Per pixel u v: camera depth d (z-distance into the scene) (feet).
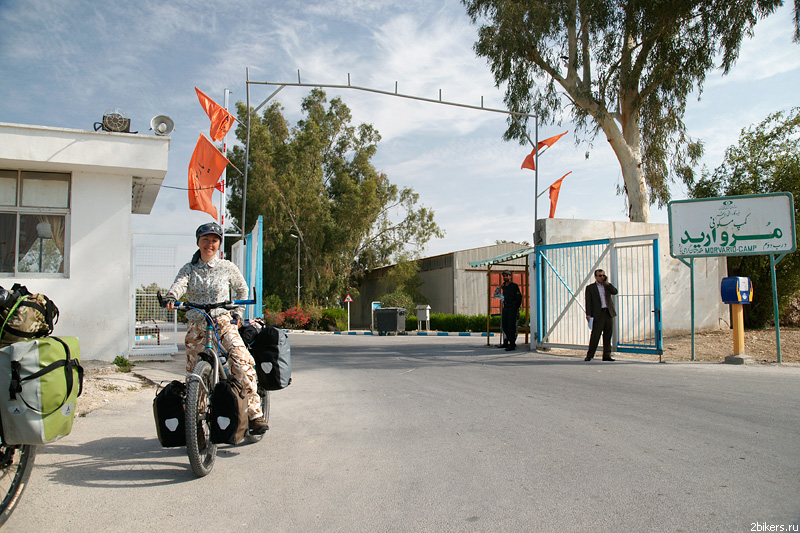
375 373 32.65
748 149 58.44
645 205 59.72
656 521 10.44
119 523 11.04
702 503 11.24
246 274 46.78
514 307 46.60
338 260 163.63
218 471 14.24
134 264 41.11
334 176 172.86
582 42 61.98
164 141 36.86
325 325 143.95
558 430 17.38
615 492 11.98
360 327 186.80
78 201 36.50
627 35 57.72
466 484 12.80
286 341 17.16
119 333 36.96
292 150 157.58
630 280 46.52
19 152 33.78
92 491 12.82
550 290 45.55
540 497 11.85
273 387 16.81
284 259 157.17
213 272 15.40
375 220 169.99
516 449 15.44
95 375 30.45
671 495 11.72
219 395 14.02
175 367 34.99
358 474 13.75
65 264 36.32
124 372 32.50
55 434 11.30
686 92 59.00
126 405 22.88
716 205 35.47
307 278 156.25
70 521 11.16
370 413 20.84
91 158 35.24
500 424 18.39
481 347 50.93
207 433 14.06
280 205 149.48
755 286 53.67
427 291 162.20
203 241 15.28
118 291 37.06
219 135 51.55
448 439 16.74
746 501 11.28
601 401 21.85
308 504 11.87
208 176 46.50
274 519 11.12
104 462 15.06
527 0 59.00
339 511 11.44
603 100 59.31
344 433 17.87
